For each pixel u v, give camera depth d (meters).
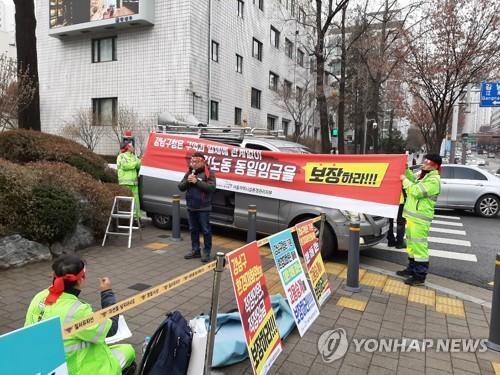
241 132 7.94
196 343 2.80
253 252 3.18
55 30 19.25
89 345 2.45
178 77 17.64
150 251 6.83
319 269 4.76
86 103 19.89
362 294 5.25
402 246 7.93
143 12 17.27
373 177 5.98
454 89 17.05
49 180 6.59
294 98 26.03
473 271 6.64
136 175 8.54
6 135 8.23
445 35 15.25
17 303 4.37
